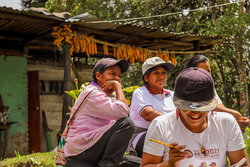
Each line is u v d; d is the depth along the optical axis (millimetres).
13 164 4203
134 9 12695
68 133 2963
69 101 6555
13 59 8492
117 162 2775
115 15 12664
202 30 11516
